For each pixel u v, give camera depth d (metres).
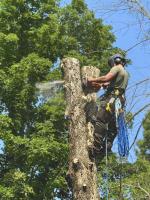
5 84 31.61
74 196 10.55
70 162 10.84
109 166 15.05
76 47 34.44
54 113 30.78
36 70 31.58
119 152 11.13
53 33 34.03
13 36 32.50
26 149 29.83
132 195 19.67
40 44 34.12
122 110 11.42
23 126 32.09
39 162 29.58
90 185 10.58
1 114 30.77
